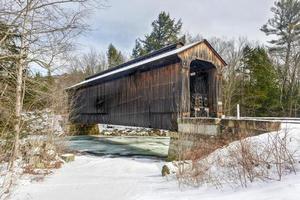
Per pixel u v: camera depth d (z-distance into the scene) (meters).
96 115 20.89
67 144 13.80
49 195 5.93
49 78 10.80
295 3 29.53
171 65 13.13
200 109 14.43
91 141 22.05
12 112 8.11
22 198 5.75
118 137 25.22
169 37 42.78
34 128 11.23
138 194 5.34
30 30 7.69
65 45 8.57
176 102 12.59
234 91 29.34
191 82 16.25
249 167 4.81
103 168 9.77
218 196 4.16
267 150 5.01
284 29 30.17
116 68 23.19
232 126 8.74
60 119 14.05
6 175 7.24
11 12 7.17
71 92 24.00
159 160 12.24
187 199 4.34
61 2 7.76
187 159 8.68
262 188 4.02
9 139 8.02
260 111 27.53
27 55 8.05
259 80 27.00
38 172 8.52
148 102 14.68
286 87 27.70
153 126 14.14
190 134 11.19
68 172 8.98
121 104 17.42
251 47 33.88
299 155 4.75
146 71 14.98
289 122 7.33
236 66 32.22
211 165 6.12
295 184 3.72
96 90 21.05
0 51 7.71
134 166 10.02
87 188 6.39
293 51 29.09
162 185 5.94
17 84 8.09
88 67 46.78
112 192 5.85
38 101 10.59
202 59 13.26
